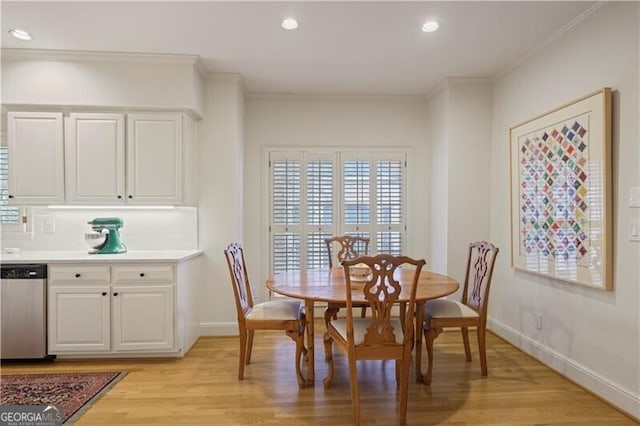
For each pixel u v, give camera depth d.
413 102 4.22
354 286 2.50
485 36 2.80
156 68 3.17
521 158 3.14
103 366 2.87
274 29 2.69
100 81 3.13
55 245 3.49
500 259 3.53
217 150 3.55
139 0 2.31
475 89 3.70
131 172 3.19
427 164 4.22
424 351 3.20
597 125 2.33
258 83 3.79
